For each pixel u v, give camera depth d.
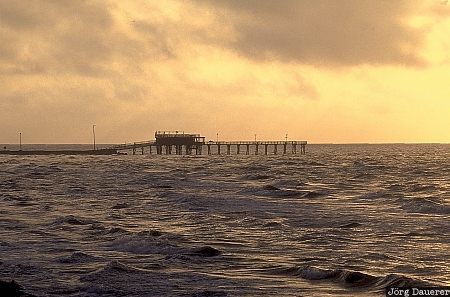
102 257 33.78
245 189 76.94
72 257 33.41
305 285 28.20
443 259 33.56
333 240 39.81
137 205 60.34
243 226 46.19
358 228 44.88
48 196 69.31
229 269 31.30
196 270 30.98
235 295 26.44
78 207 58.59
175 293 26.66
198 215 52.56
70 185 84.81
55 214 52.78
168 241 37.88
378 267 31.66
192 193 72.56
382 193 71.19
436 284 27.88
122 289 27.22
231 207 59.03
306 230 44.12
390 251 35.88
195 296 26.28
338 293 26.91
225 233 42.72
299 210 56.62
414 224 46.72
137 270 30.53
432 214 53.19
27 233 41.97
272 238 40.62
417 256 34.41
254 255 34.78
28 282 28.36
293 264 32.34
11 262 32.47
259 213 54.12
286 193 72.56
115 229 42.09
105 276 29.16
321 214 53.41
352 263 32.66
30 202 62.72
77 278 29.09
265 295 26.50
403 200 62.75
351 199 67.12
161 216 52.22
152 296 26.20
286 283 28.56
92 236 40.59
